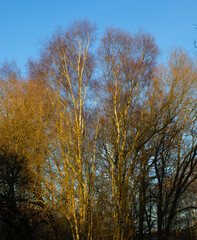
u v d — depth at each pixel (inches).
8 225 532.4
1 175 594.9
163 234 623.8
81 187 589.3
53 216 590.9
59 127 655.8
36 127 692.7
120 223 561.3
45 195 593.0
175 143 729.0
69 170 626.8
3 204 546.6
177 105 689.6
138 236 629.0
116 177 617.6
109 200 619.2
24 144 663.1
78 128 650.8
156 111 685.3
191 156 667.4
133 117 684.7
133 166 617.6
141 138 652.7
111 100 708.0
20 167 629.9
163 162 670.5
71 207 582.6
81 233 548.7
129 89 713.6
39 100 727.1
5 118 718.5
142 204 631.8
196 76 728.3
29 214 595.5
